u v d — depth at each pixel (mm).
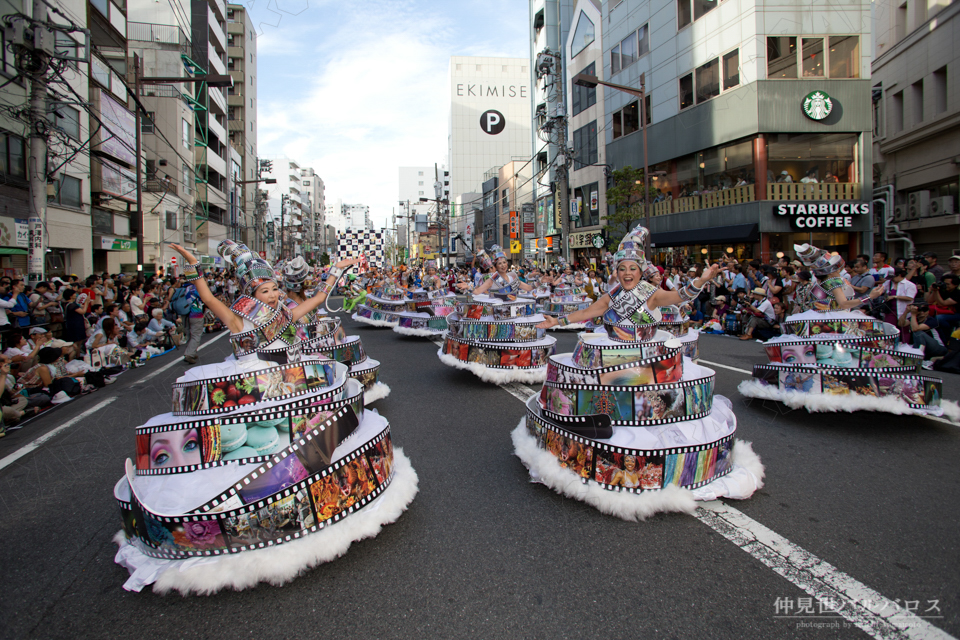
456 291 14461
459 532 3281
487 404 6504
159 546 2736
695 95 23828
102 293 13156
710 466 3510
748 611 2457
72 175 19891
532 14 47062
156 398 7625
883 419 5457
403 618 2475
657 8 25562
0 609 2646
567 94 38438
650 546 3047
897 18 22953
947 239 20594
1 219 16203
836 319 5547
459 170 84125
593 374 3805
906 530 3168
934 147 21016
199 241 39281
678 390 3723
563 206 22234
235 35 58750
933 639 2242
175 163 33188
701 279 3781
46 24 10734
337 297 32438
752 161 21281
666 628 2357
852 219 20719
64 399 7594
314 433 2932
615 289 4113
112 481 4453
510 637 2324
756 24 20625
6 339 9383
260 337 3477
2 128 16031
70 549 3277
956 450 4523
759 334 11625
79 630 2459
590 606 2525
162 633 2416
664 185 26172
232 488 2689
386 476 3283
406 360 10219
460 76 83875
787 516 3367
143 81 18141
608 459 3445
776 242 21281
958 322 8094
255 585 2752
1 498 4137
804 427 5254
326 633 2383
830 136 20969
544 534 3225
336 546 2824
